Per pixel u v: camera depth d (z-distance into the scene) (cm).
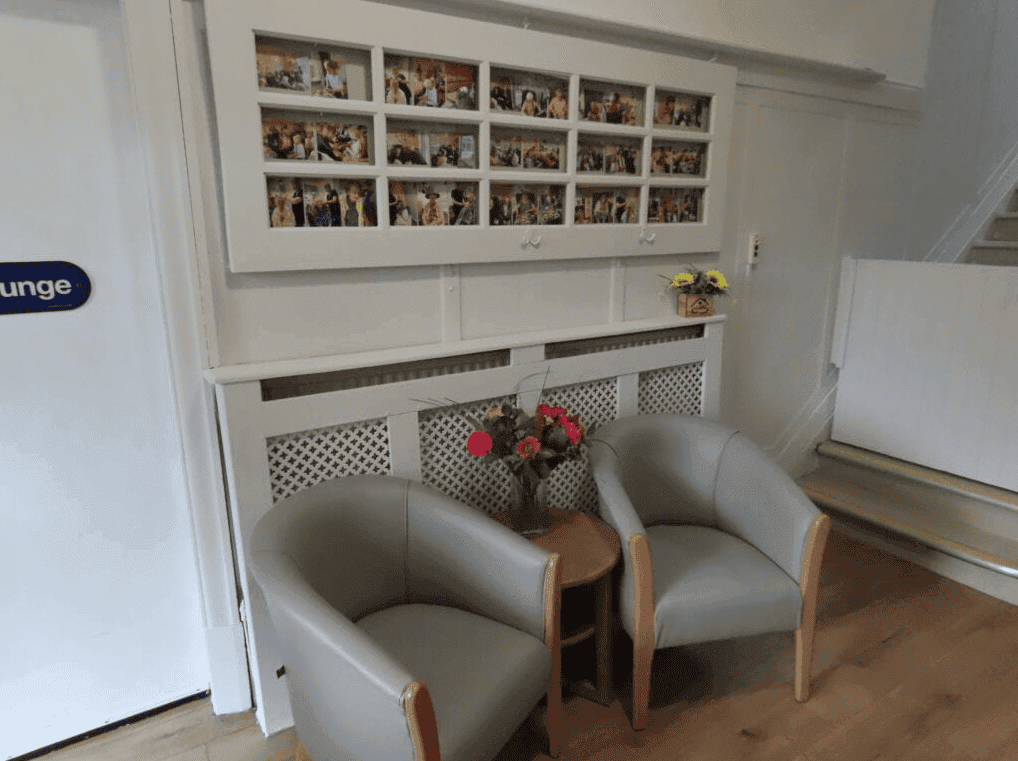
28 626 174
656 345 247
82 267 163
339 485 171
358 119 179
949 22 339
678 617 179
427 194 194
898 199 343
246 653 195
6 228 153
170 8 150
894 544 289
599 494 201
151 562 188
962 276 274
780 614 187
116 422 175
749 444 213
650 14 228
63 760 180
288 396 181
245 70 157
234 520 175
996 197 400
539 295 226
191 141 158
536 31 198
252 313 175
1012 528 268
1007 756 178
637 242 239
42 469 168
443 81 188
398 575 177
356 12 167
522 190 211
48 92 152
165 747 185
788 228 297
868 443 321
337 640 123
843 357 327
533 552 157
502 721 142
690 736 186
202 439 176
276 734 191
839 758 178
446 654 153
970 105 367
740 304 289
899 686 206
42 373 163
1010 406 264
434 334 207
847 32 293
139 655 192
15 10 145
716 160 251
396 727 117
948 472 290
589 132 218
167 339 167
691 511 225
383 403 189
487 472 217
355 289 190
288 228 171
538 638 160
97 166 160
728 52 248
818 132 295
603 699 198
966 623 238
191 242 164
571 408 234
